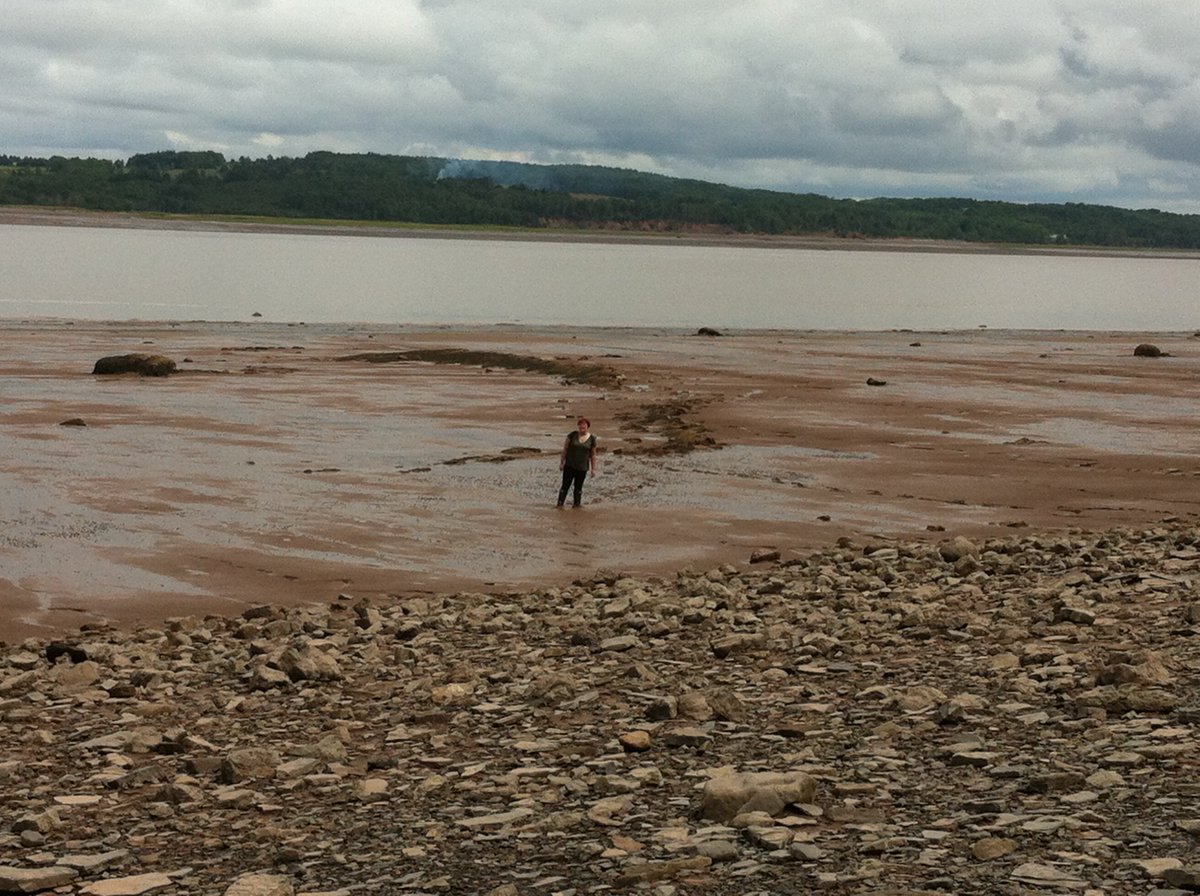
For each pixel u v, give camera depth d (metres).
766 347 79.50
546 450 37.03
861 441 39.25
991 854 6.59
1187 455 37.38
